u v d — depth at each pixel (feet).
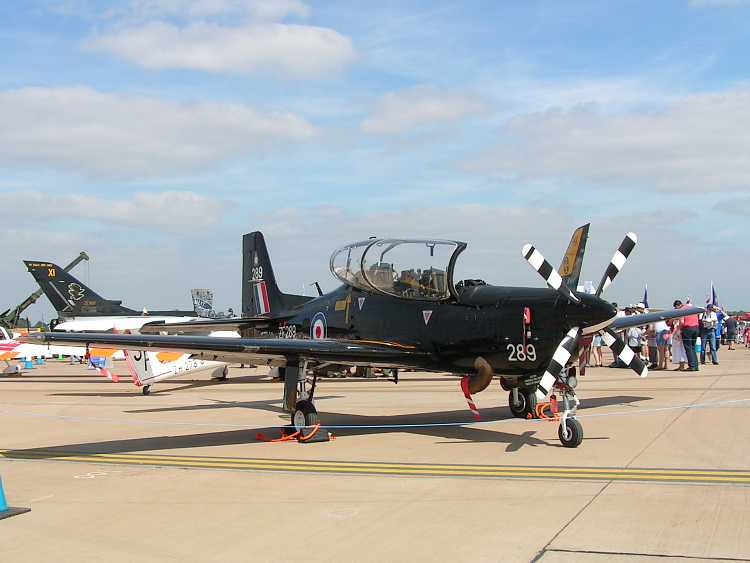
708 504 17.66
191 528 16.83
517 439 29.50
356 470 23.77
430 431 32.91
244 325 49.70
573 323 27.53
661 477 20.99
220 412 44.01
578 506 17.79
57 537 16.33
